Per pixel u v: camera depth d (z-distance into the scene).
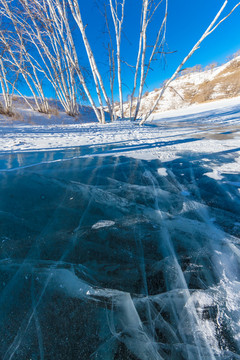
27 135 3.67
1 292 0.60
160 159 2.17
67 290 0.63
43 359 0.47
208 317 0.56
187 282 0.67
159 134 4.20
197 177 1.64
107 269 0.71
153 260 0.76
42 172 1.65
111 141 3.21
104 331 0.53
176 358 0.49
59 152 2.38
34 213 1.03
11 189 1.29
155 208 1.15
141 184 1.48
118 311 0.58
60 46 8.04
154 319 0.56
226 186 1.46
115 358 0.48
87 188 1.37
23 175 1.56
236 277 0.69
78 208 1.11
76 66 7.04
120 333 0.52
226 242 0.87
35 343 0.49
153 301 0.60
